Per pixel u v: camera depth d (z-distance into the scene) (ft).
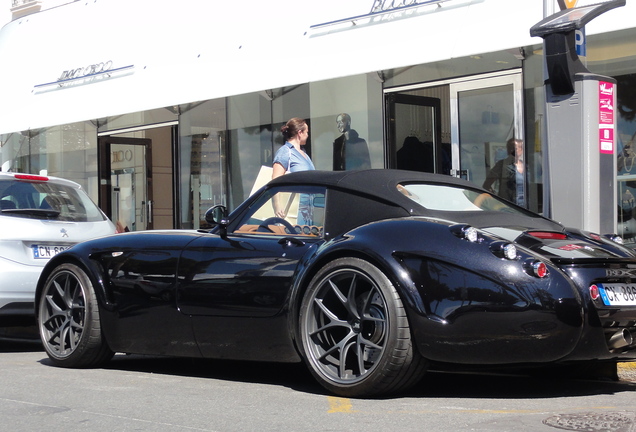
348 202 15.70
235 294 16.10
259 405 14.05
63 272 19.24
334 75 33.30
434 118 33.55
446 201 16.03
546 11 22.49
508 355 13.37
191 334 16.88
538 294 13.21
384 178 16.11
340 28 33.86
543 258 13.70
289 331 15.31
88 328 18.57
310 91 37.19
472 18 29.30
